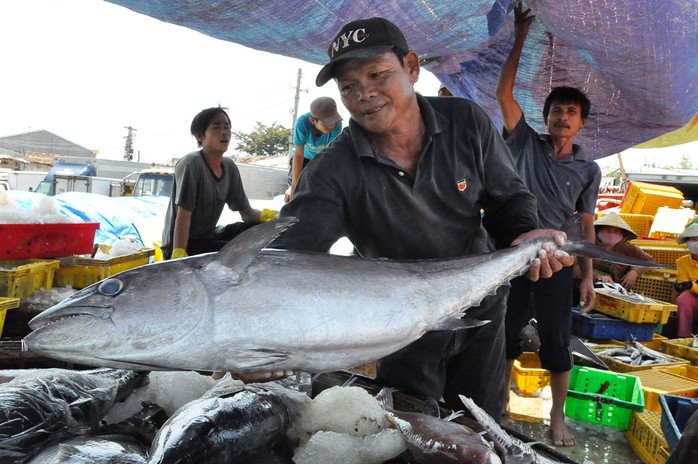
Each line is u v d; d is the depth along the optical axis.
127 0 3.34
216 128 5.04
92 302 1.64
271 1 3.42
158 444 1.84
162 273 1.70
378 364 2.94
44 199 4.27
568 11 4.15
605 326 5.86
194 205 5.04
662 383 4.71
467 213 2.63
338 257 1.93
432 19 3.94
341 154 2.52
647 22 4.10
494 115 6.31
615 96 5.49
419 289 1.99
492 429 2.09
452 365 2.95
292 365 1.80
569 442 4.08
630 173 14.52
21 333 3.62
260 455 2.10
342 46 2.24
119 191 21.47
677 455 1.78
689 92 5.14
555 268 2.30
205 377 2.46
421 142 2.51
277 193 24.95
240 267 1.74
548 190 4.33
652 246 8.17
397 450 2.11
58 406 2.04
